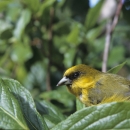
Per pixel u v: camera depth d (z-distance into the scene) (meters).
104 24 13.41
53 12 13.45
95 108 5.76
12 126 5.64
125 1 13.09
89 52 13.60
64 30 14.29
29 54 13.53
